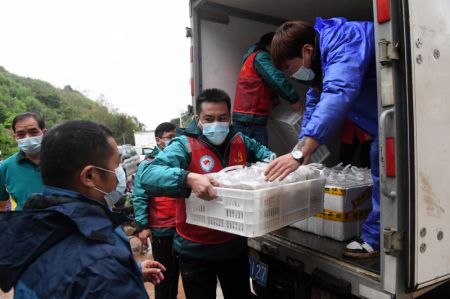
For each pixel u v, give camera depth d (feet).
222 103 6.15
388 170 4.63
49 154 3.35
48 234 3.02
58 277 2.83
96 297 2.77
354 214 7.00
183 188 5.28
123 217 3.75
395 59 4.58
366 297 5.11
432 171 4.81
